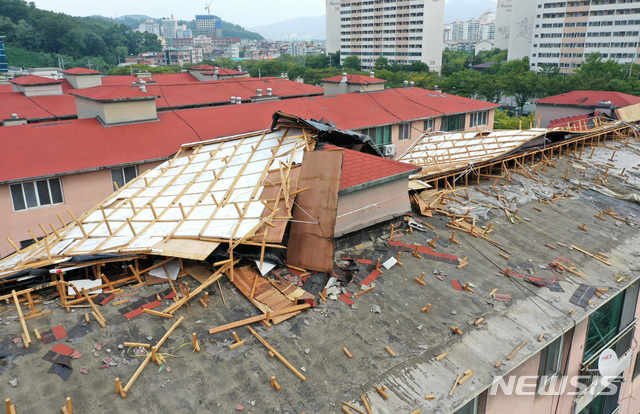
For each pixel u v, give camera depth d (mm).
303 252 13305
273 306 11602
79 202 26125
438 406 9266
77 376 9398
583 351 14359
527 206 19406
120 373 9516
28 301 11891
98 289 12211
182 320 11070
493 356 10758
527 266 14766
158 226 14617
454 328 11398
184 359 9945
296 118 17031
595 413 18266
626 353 17281
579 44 125938
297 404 9070
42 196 24938
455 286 13305
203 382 9414
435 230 16500
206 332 10742
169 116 32844
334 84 47531
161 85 52188
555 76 107500
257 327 11023
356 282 13047
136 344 10195
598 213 19406
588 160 25922
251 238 12812
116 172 27062
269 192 14273
